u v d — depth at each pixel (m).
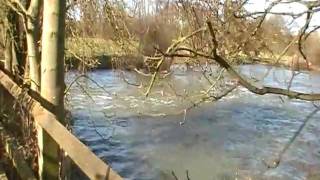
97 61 11.32
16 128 7.66
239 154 15.78
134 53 8.77
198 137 17.61
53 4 5.32
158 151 15.70
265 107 24.61
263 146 16.81
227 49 4.88
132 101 22.38
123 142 16.41
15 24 10.06
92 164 3.05
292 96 4.16
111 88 25.30
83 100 20.03
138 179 13.20
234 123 20.47
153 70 5.40
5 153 6.98
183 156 15.37
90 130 17.17
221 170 14.07
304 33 3.95
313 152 15.94
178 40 4.43
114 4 10.77
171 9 6.67
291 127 20.11
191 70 6.10
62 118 5.48
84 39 11.08
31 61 6.99
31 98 5.45
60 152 5.85
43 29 5.43
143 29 7.68
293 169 14.06
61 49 5.41
